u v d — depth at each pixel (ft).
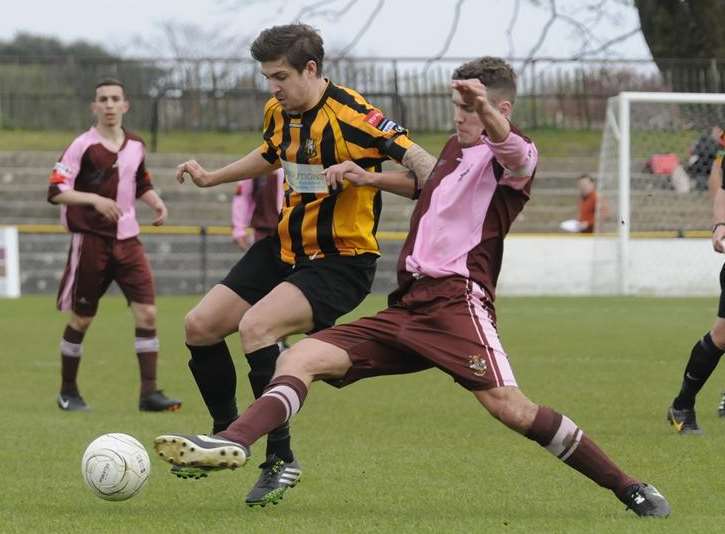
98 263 105.09
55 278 266.98
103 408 107.24
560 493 67.15
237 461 52.65
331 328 59.77
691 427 88.89
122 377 130.52
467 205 58.44
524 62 337.93
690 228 239.91
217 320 66.80
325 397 112.37
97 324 193.06
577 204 306.35
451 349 57.47
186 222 294.87
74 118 360.48
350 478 72.08
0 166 310.45
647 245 237.66
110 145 106.01
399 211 300.61
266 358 63.67
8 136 347.36
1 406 107.76
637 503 58.54
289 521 58.54
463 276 58.39
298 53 63.41
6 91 363.76
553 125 349.82
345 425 94.84
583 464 58.13
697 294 238.07
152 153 319.27
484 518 59.41
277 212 135.74
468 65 58.49
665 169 239.71
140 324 106.22
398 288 60.34
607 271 239.91
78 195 103.55
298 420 97.66
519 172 56.90
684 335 165.68
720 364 134.62
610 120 235.20
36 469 75.10
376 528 56.34
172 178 306.35
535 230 295.07
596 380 121.60
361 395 113.80
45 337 172.35
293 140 65.36
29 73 365.81
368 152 64.18
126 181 106.63
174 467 53.21
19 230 257.55
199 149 338.54
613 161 240.12
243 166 69.41
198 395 115.65
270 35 63.57
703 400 108.78
